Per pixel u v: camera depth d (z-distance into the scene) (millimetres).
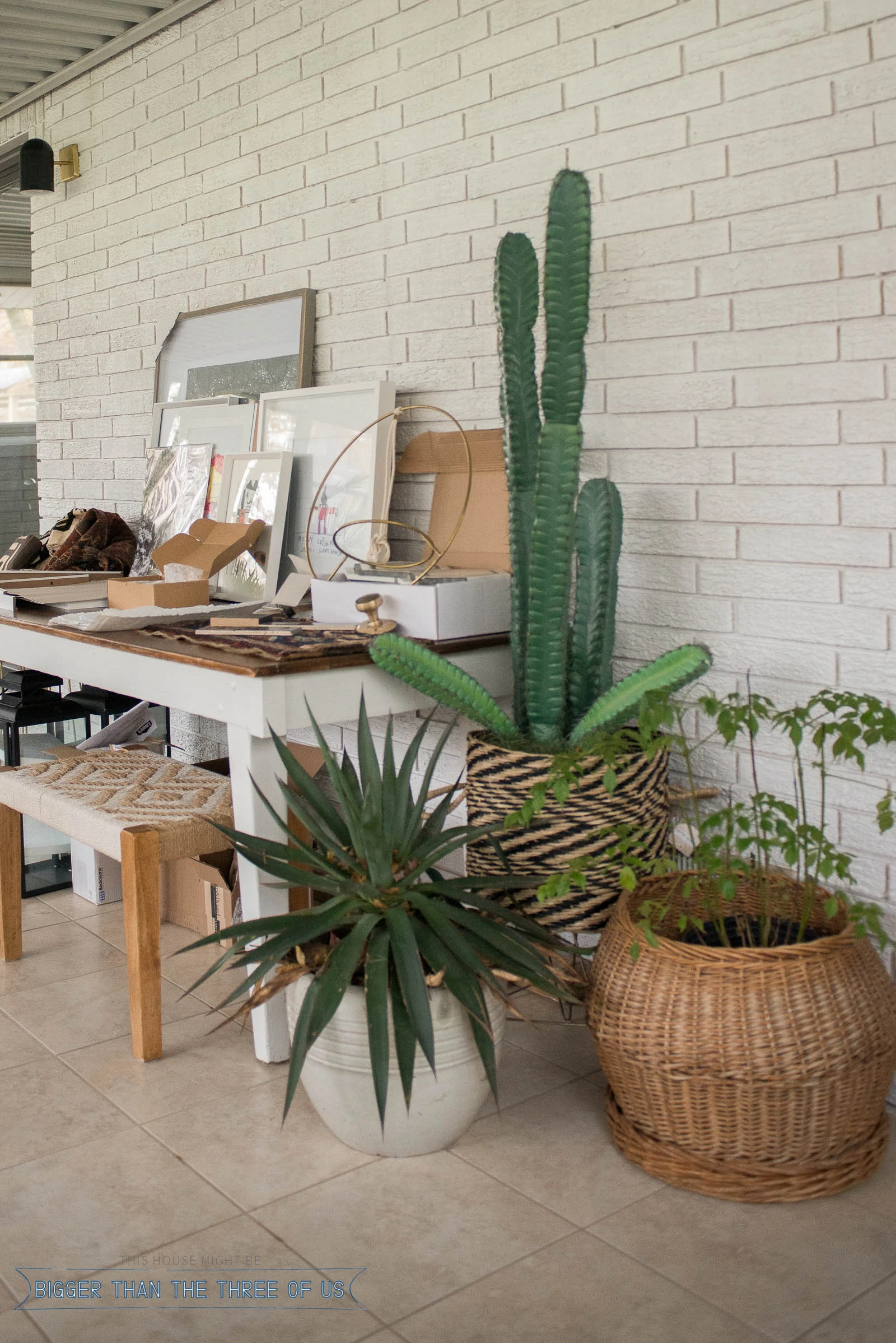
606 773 2027
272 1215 1923
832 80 2197
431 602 2570
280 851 2148
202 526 3211
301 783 2221
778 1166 1930
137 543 3834
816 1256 1799
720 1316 1666
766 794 2057
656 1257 1800
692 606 2553
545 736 2404
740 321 2395
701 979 1893
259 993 2020
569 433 2273
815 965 1883
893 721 1893
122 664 2777
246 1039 2568
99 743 3469
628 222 2580
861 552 2246
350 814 2098
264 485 3219
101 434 4609
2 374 5496
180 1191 1992
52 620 3008
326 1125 2172
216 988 2830
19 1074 2410
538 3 2729
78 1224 1901
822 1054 1844
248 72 3639
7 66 4527
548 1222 1894
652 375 2568
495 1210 1929
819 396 2277
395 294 3193
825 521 2295
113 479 4566
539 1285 1739
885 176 2137
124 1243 1852
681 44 2439
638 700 2221
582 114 2654
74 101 4582
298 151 3473
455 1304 1699
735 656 2480
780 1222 1889
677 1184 1984
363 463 3125
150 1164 2076
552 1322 1658
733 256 2391
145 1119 2230
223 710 2414
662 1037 1902
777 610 2396
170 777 2877
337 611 2742
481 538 2939
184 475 3652
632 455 2635
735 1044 1854
